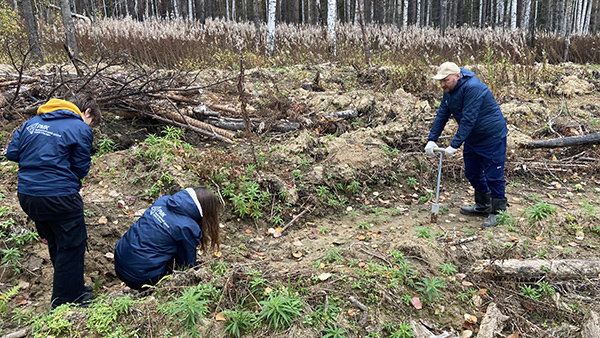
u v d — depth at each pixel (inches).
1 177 188.9
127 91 255.1
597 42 635.5
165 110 262.5
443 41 650.8
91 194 183.8
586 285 136.6
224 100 318.7
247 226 183.8
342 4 1424.7
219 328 106.0
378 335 110.3
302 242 173.9
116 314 108.5
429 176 241.4
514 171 250.8
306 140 242.2
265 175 201.8
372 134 262.1
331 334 105.4
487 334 116.2
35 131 117.2
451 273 141.4
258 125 280.8
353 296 121.3
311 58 497.4
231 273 122.1
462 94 175.8
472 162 191.0
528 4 903.1
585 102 365.1
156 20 799.1
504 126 179.3
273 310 107.0
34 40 417.4
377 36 666.2
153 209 135.1
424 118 301.6
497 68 423.5
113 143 233.3
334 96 325.7
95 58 427.5
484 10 1130.0
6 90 247.1
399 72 370.3
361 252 150.9
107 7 1176.8
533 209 175.8
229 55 463.5
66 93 238.1
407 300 124.2
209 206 137.2
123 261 130.6
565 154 270.8
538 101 350.0
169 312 107.0
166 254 132.3
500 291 135.4
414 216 200.1
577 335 118.9
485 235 168.7
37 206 115.4
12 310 128.2
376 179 225.9
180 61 436.5
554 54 569.3
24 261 148.2
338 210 202.7
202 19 845.2
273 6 515.2
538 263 142.1
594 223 172.2
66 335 105.9
